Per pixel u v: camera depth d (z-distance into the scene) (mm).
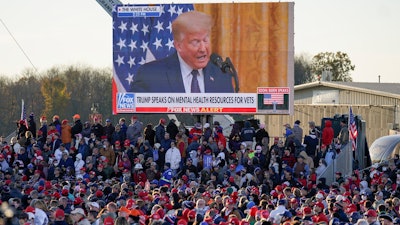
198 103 97250
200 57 97125
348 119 94438
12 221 43594
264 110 96500
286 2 96125
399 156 99875
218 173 87625
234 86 96750
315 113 146750
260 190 78062
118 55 98312
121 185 73312
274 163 87438
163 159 91188
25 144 95250
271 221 51156
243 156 89625
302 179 85750
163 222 49875
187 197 67688
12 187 74312
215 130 91625
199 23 97188
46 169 91188
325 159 90312
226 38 96812
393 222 52562
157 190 72125
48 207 59469
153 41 98062
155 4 98000
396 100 150125
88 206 60156
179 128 94000
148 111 97938
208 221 51625
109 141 93688
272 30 96312
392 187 79688
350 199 71438
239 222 50375
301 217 56656
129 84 98312
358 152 97688
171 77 97750
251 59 96562
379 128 142000
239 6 96625
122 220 43688
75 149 93188
